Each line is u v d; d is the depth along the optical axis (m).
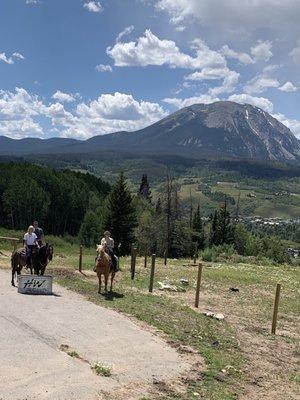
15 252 21.80
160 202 73.25
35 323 14.50
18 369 10.53
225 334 16.78
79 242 87.88
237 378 12.32
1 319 14.47
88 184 136.75
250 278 35.12
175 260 49.34
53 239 80.19
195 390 10.88
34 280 19.56
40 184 110.81
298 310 24.44
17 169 113.25
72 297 19.56
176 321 17.34
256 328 18.70
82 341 13.32
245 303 24.58
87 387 10.01
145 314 17.62
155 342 14.20
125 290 23.22
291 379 12.99
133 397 9.88
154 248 69.00
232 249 62.53
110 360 12.05
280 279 37.88
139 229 70.81
